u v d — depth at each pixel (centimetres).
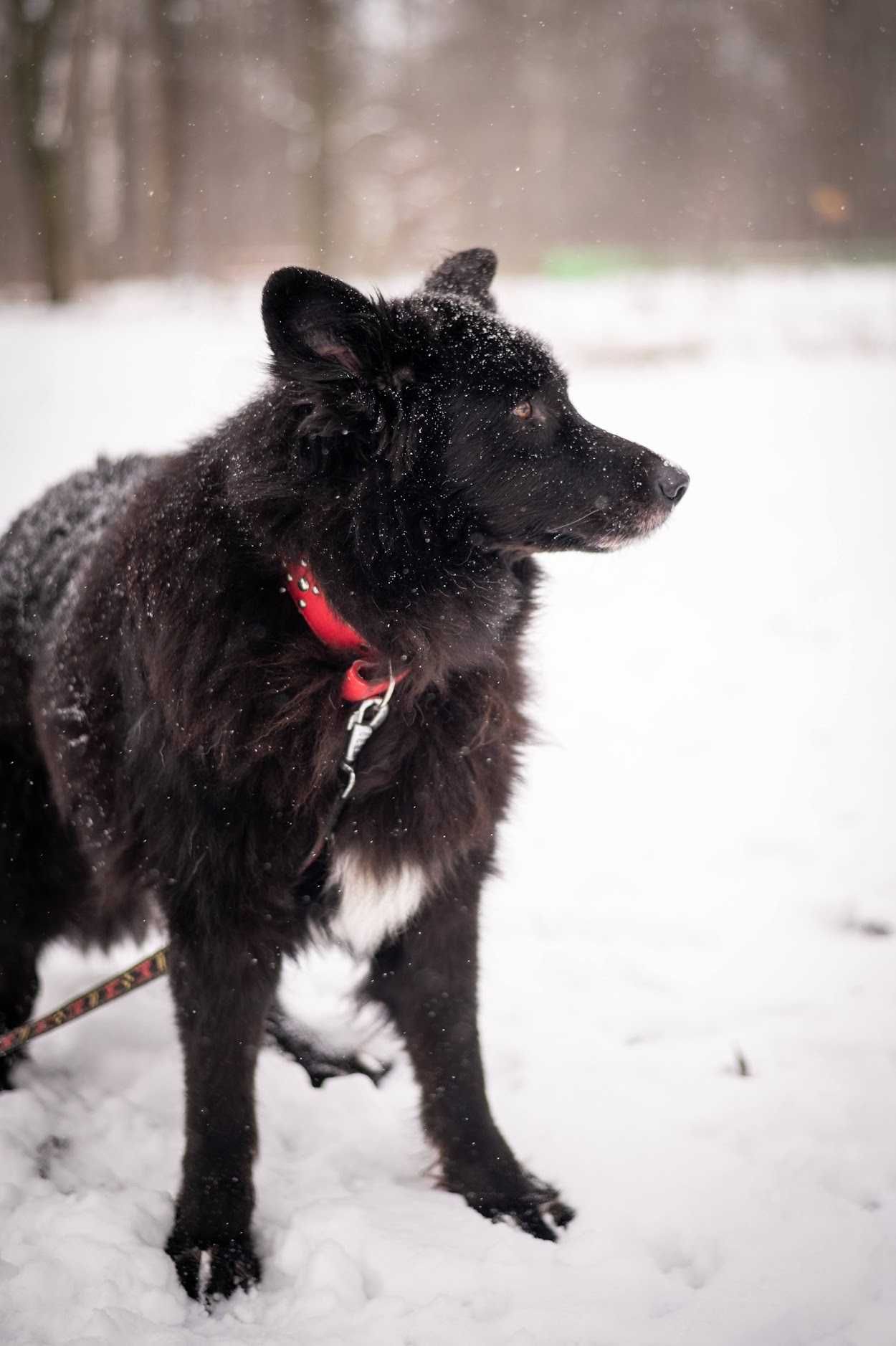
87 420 1198
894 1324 242
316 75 2323
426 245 4300
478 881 289
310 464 256
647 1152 304
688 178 3912
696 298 2355
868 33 3688
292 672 261
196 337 1869
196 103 3130
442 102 4075
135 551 276
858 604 745
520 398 278
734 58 3738
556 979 387
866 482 1062
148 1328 241
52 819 317
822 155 3844
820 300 2258
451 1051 290
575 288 2633
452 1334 241
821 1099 318
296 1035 355
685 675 646
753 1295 251
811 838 468
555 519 287
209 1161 266
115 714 284
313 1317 248
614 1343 239
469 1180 289
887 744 546
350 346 256
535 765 545
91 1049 351
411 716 270
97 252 3550
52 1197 278
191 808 260
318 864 270
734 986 378
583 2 3744
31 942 329
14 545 340
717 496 1035
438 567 271
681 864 457
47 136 2342
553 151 4088
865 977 379
